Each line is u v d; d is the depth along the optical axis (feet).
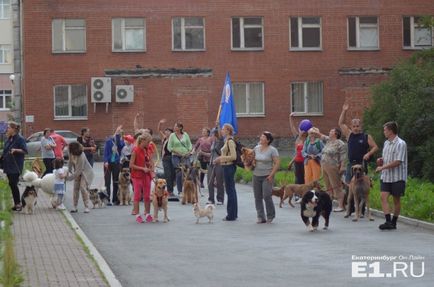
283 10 165.37
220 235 56.24
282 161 128.98
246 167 63.77
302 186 75.10
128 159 79.41
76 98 161.68
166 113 163.12
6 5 272.31
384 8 166.61
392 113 112.57
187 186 79.66
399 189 58.03
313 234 56.13
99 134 161.38
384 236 54.75
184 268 42.75
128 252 48.83
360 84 166.61
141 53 162.91
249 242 52.44
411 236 54.70
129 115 162.20
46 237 53.62
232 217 65.67
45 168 97.55
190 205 78.89
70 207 77.41
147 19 163.02
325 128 166.20
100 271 40.34
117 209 75.25
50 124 160.97
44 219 65.05
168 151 83.56
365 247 49.39
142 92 162.71
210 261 44.96
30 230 57.62
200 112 163.84
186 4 163.73
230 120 91.04
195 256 46.85
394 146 58.08
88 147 88.07
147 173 66.33
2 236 50.21
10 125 71.05
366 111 120.57
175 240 53.98
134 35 163.12
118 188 79.56
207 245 51.37
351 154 66.08
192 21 164.25
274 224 62.59
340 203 70.28
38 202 80.07
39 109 160.86
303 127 79.15
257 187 63.52
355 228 59.41
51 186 73.46
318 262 43.93
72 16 161.48
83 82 161.68
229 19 164.35
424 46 167.63
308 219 57.82
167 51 163.32
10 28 272.72
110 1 162.20
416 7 167.12
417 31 167.84
